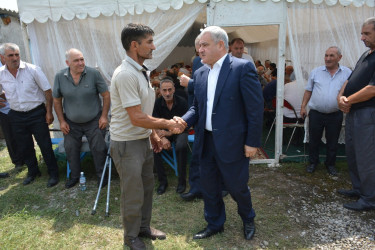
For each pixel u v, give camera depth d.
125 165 2.17
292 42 3.87
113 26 3.91
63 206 3.20
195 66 3.42
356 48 3.94
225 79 2.08
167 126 2.14
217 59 2.11
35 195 3.45
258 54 10.94
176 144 3.41
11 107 3.52
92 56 4.04
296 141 5.03
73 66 3.27
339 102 2.92
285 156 4.11
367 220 2.79
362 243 2.46
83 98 3.41
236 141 2.13
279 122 3.99
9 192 3.57
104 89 3.53
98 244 2.53
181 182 3.44
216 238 2.54
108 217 2.95
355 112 2.87
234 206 3.06
